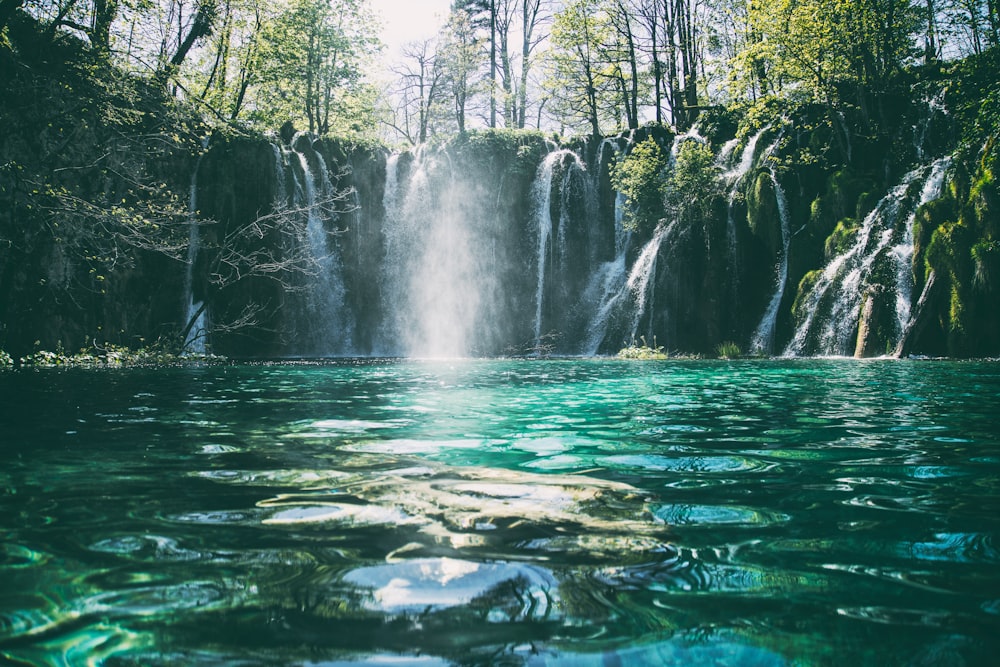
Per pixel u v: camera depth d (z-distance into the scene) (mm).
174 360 18922
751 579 1876
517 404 7293
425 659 1364
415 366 16469
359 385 10133
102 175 19562
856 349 20266
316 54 33594
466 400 7746
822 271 22500
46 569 1918
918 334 18812
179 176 24156
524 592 1750
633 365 16453
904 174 23219
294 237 26688
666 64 38875
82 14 17594
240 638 1455
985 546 2207
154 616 1580
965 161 19875
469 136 30734
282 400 7715
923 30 27719
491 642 1446
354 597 1696
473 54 41938
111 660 1354
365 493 2951
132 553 2064
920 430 5078
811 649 1427
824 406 6863
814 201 23906
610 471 3518
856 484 3199
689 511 2660
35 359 16297
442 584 1792
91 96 17203
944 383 9734
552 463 3758
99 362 16859
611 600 1704
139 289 22812
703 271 25484
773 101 27750
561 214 29609
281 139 28688
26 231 17156
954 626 1562
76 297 19984
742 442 4543
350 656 1373
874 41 25812
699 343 25094
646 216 26938
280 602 1662
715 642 1461
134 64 17734
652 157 26938
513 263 29734
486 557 2033
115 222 16656
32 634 1482
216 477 3316
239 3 23562
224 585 1781
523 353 28656
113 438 4691
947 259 18562
